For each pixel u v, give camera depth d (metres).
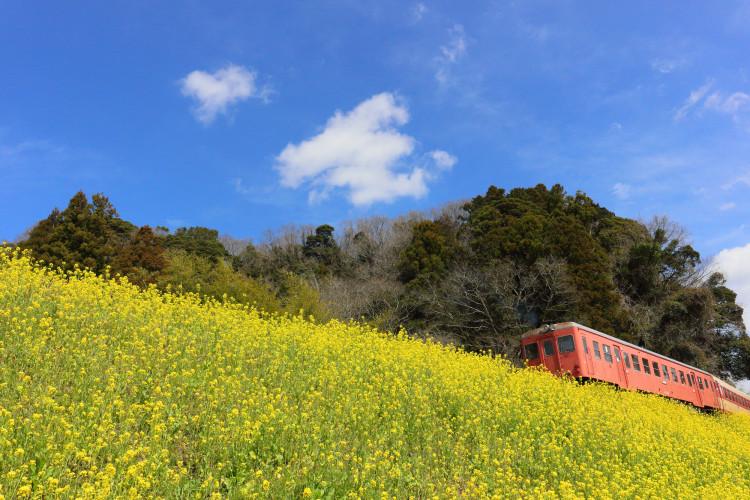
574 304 31.89
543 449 11.01
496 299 32.84
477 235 38.62
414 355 14.80
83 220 29.20
